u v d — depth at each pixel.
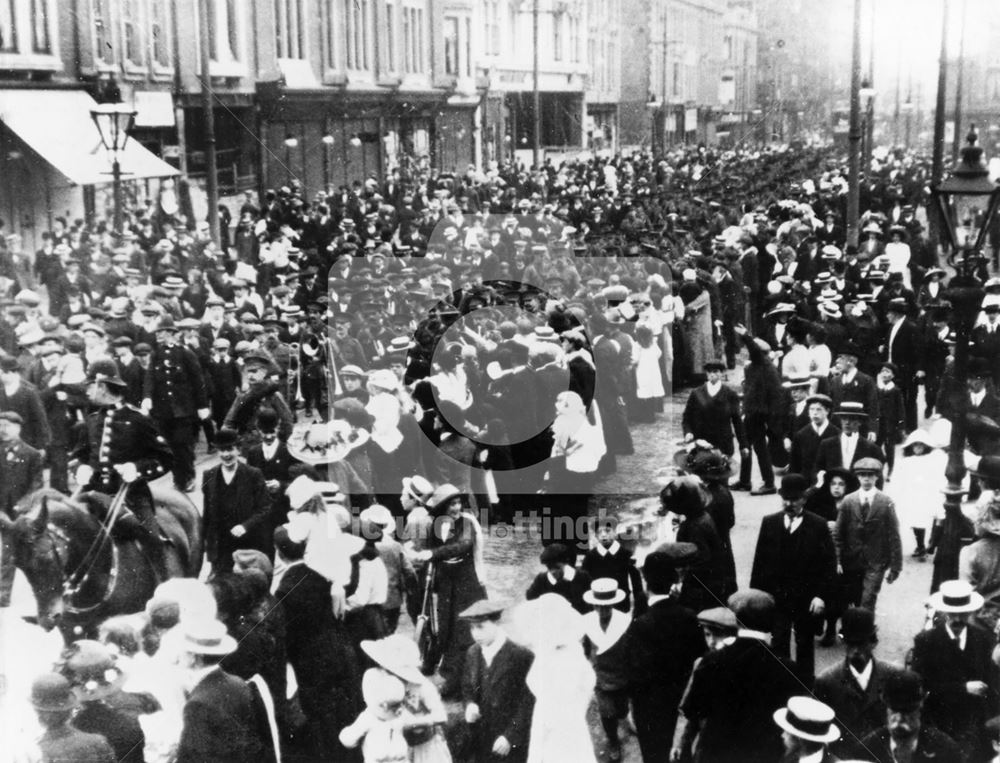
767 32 29.95
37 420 9.56
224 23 20.78
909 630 8.55
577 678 6.97
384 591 7.33
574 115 22.44
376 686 6.76
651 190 20.58
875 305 13.79
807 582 7.54
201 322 11.63
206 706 6.78
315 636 7.11
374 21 21.25
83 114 18.00
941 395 11.88
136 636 7.54
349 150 21.83
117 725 7.16
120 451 8.88
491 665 7.05
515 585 7.53
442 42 21.70
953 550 8.19
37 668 7.93
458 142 22.36
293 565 7.23
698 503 7.36
